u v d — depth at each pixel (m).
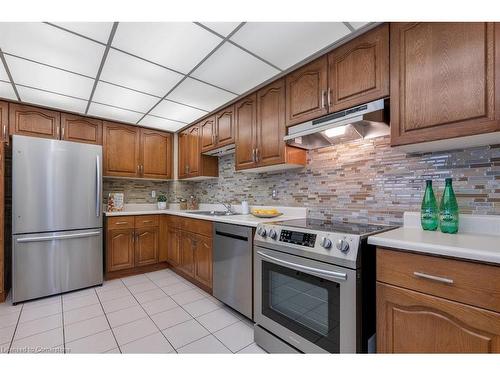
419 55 1.26
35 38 1.59
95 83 2.22
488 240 1.09
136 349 1.63
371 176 1.81
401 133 1.32
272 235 1.65
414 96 1.28
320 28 1.48
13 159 2.34
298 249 1.46
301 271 1.43
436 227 1.41
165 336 1.78
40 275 2.45
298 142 2.04
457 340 0.94
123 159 3.39
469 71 1.11
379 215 1.75
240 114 2.54
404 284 1.08
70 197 2.64
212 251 2.40
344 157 1.98
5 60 1.85
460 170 1.42
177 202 3.94
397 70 1.34
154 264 3.39
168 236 3.40
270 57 1.80
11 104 2.64
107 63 1.89
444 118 1.17
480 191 1.35
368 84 1.48
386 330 1.13
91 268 2.75
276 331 1.59
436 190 1.50
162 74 2.06
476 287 0.89
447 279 0.96
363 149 1.86
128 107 2.81
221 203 3.38
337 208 2.01
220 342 1.72
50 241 2.51
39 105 2.76
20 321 1.98
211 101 2.64
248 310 1.94
